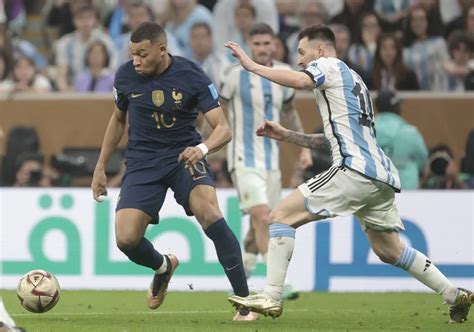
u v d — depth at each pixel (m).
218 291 40.47
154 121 26.77
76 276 41.28
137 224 26.77
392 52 48.62
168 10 54.50
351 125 25.47
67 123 48.34
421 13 51.84
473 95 47.00
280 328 25.78
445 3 53.53
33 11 59.34
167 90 26.52
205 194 26.92
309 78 25.03
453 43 50.75
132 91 26.72
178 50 53.28
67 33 57.91
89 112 48.28
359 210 26.19
